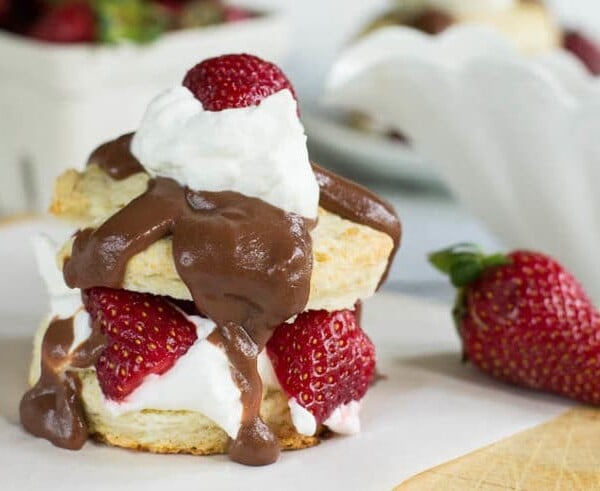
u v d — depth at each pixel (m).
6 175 0.82
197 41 0.80
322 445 0.54
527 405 0.57
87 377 0.54
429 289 0.71
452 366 0.60
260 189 0.53
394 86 0.68
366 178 0.87
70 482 0.52
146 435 0.53
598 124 0.64
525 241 0.69
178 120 0.53
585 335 0.57
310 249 0.52
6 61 0.78
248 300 0.52
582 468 0.53
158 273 0.52
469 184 0.69
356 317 0.56
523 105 0.65
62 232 0.68
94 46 0.78
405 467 0.53
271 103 0.53
